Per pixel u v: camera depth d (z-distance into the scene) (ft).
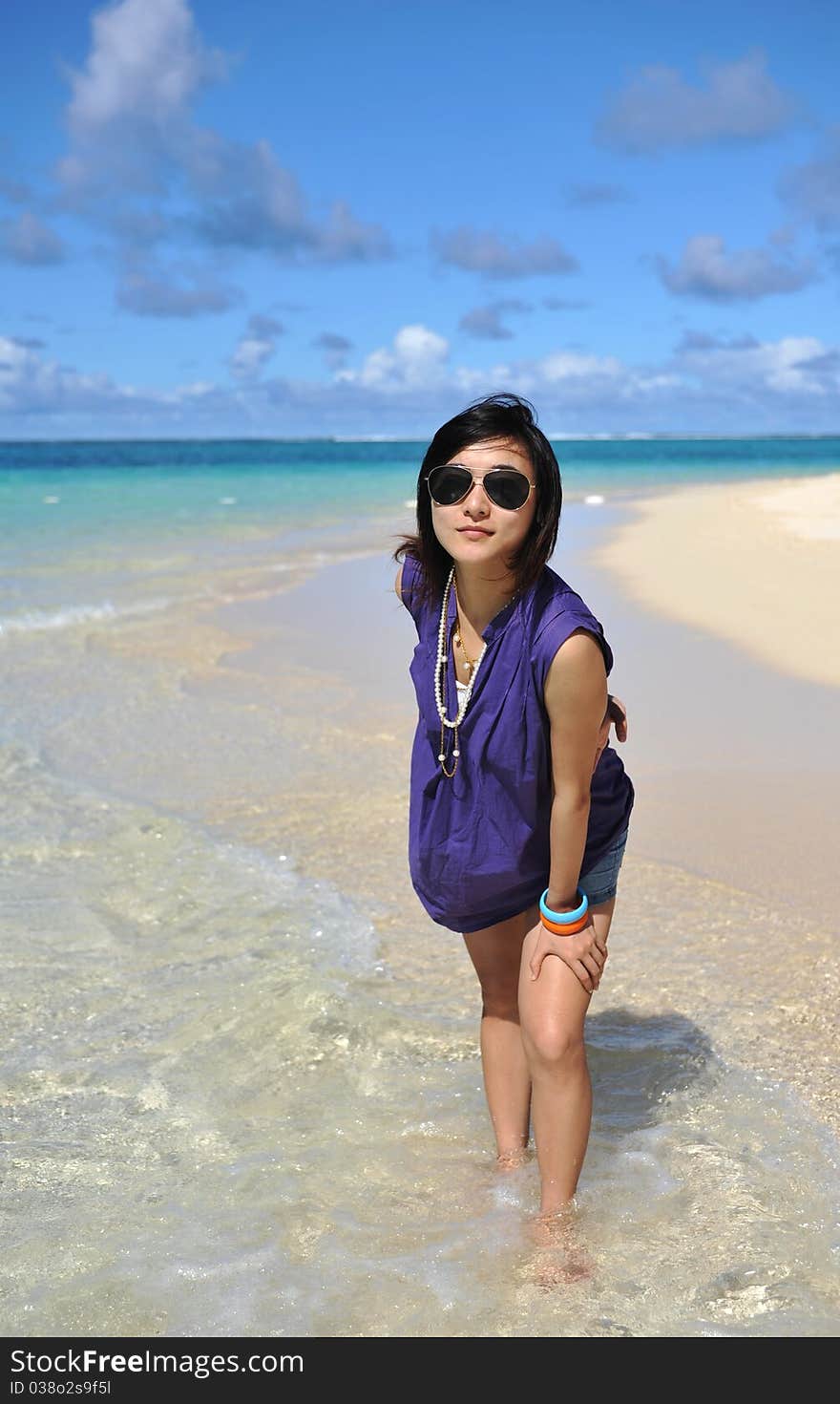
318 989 11.63
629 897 13.76
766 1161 8.89
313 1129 9.54
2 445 639.35
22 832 16.15
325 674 25.68
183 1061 10.57
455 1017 11.25
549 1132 8.23
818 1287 7.57
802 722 20.72
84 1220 8.37
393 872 14.85
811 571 39.14
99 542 57.06
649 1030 10.85
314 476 158.40
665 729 20.44
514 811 8.11
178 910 13.73
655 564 41.75
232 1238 8.17
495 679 7.80
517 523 7.63
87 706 23.02
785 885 13.96
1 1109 9.78
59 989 11.85
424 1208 8.50
